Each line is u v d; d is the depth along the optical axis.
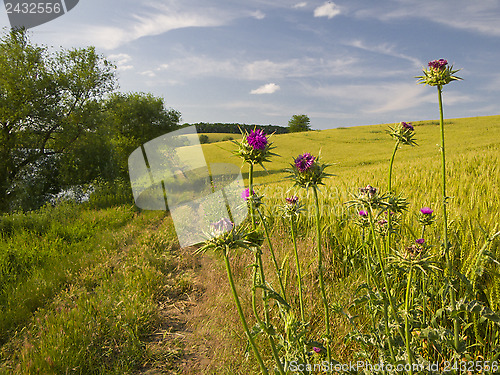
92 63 18.41
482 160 11.85
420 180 7.98
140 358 3.38
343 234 4.37
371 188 1.95
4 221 9.46
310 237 4.77
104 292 4.87
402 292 2.74
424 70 2.11
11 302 4.79
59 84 16.62
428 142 38.56
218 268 5.15
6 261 6.47
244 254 5.02
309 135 56.81
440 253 2.44
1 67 14.88
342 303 3.11
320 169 1.78
